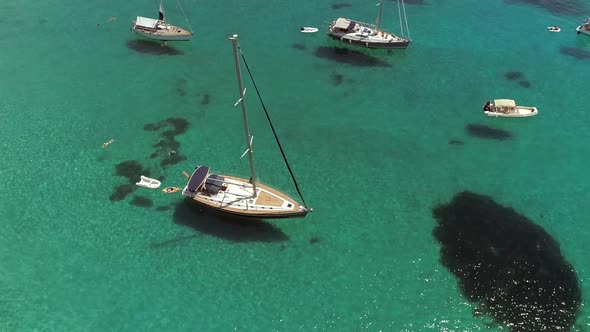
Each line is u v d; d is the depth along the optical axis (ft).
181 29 223.71
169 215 135.95
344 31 218.18
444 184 147.23
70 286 117.39
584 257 123.54
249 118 176.96
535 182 147.54
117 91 190.80
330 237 129.90
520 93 187.62
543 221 134.10
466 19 242.17
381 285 117.50
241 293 115.75
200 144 163.73
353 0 262.26
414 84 194.70
